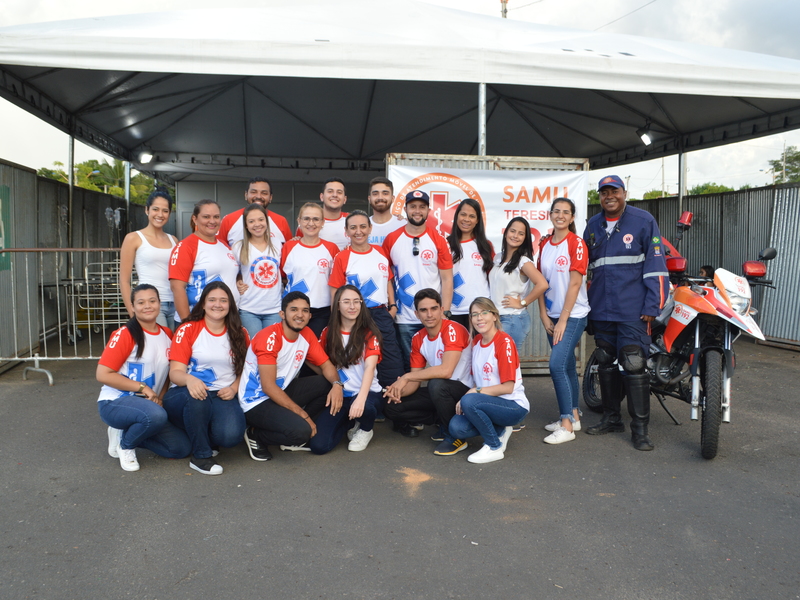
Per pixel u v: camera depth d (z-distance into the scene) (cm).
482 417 340
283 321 346
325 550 242
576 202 574
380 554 239
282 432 341
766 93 555
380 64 508
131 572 224
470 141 1112
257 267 391
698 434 403
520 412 349
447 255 406
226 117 962
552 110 929
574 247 379
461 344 366
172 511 279
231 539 251
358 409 355
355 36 555
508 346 350
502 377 347
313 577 221
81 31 501
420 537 254
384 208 439
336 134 1060
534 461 351
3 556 236
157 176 1289
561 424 393
